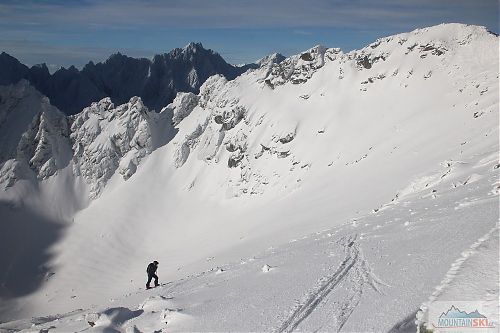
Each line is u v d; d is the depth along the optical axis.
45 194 164.00
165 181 165.62
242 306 15.45
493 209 19.66
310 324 12.61
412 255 16.80
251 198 131.12
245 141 148.38
